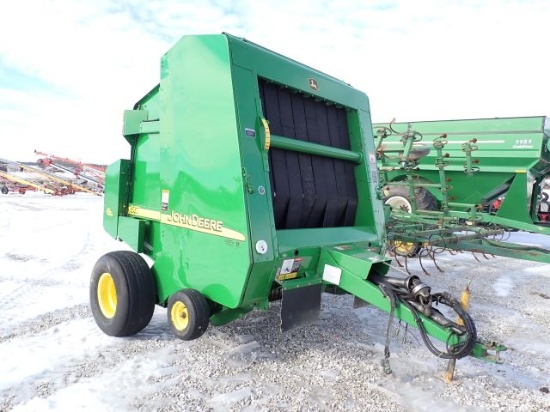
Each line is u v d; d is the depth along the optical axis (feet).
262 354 11.64
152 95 12.92
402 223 21.66
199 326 10.33
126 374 10.18
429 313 9.14
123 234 13.92
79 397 9.09
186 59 10.89
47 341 12.03
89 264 22.36
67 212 48.75
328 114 13.11
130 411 8.65
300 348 12.15
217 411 8.80
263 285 9.99
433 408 9.30
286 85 11.21
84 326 13.24
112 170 14.65
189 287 11.09
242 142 9.61
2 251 25.31
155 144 12.76
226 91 9.80
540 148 28.02
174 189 11.45
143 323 12.21
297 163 11.80
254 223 9.46
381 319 15.01
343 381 10.33
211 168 10.20
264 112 10.91
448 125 31.63
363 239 12.67
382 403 9.41
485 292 19.95
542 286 21.49
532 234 42.04
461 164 30.91
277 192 10.96
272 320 14.10
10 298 15.97
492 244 21.03
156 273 12.36
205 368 10.64
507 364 11.91
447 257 28.91
